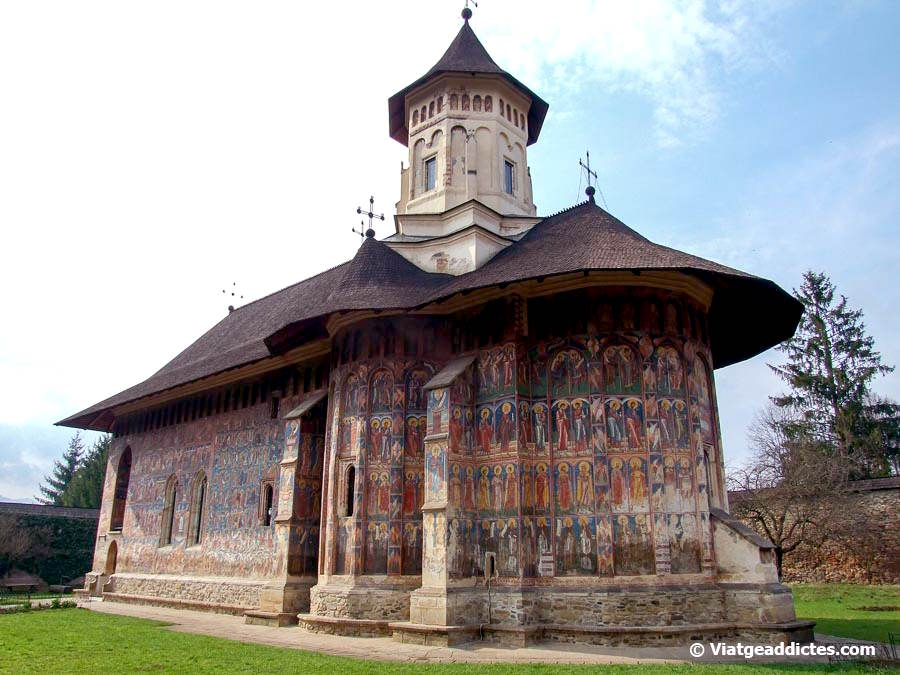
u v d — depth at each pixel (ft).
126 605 102.17
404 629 59.62
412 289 75.25
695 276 63.52
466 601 60.13
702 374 67.62
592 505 60.44
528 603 59.11
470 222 84.07
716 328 77.87
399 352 71.92
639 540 59.06
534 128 102.83
